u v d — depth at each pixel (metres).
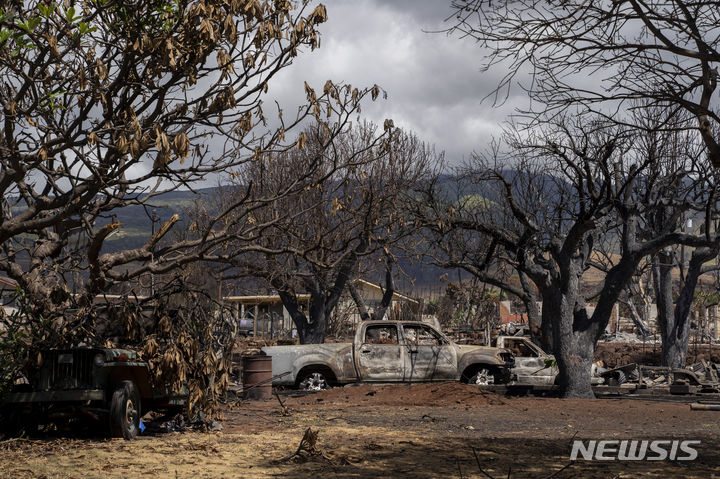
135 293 11.72
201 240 12.88
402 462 8.82
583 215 18.23
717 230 21.62
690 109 9.05
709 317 42.28
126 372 11.25
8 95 9.88
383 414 14.37
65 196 10.59
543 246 19.72
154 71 9.61
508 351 19.83
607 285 19.45
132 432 10.77
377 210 17.72
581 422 13.61
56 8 8.85
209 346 11.73
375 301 46.81
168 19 9.37
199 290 12.08
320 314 28.52
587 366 19.16
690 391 20.22
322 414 14.25
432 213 21.84
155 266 12.43
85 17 8.73
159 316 11.62
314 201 20.67
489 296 38.41
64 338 10.97
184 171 10.12
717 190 19.11
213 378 11.95
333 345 18.69
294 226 15.02
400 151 26.48
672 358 28.17
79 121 9.52
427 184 23.08
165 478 7.70
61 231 13.41
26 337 10.72
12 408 10.80
